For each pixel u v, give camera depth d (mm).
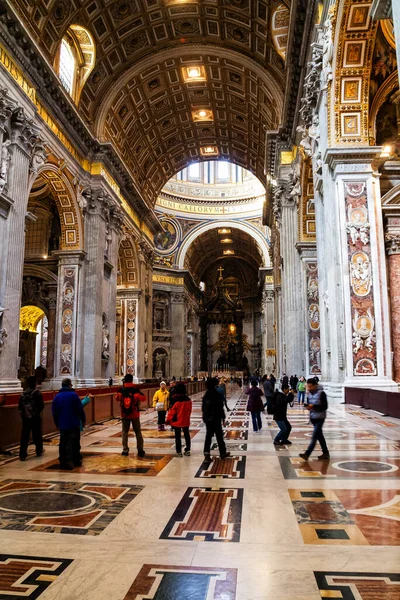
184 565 2941
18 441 7996
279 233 20969
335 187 11109
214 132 28422
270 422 11203
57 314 18766
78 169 18609
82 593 2576
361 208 10867
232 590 2596
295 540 3332
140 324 26922
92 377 18531
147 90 22703
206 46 20641
